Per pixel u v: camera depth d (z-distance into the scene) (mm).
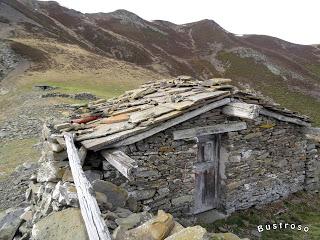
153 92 10250
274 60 86812
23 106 27375
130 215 5270
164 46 94875
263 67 80938
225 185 8883
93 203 4492
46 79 42438
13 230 6422
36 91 34469
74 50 62250
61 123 8305
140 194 7242
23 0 97688
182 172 7863
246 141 9055
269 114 9320
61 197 5219
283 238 8148
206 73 78688
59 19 92562
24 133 19266
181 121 7430
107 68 55406
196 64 83062
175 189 7805
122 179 6961
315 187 11062
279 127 9820
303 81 76562
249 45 97562
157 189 7520
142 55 80688
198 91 8508
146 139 7254
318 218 9500
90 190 4781
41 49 56469
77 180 5207
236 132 8773
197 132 7934
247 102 8688
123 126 7094
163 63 79250
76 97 30469
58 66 50406
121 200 6105
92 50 75625
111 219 5047
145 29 103188
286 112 9469
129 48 82500
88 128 7844
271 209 9586
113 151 6539
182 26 112500
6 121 22938
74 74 47656
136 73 56656
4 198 10672
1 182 11945
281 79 76062
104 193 5941
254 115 7543
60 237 4438
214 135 8992
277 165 9914
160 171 7527
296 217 9383
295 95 68125
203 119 8172
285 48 102188
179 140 7746
